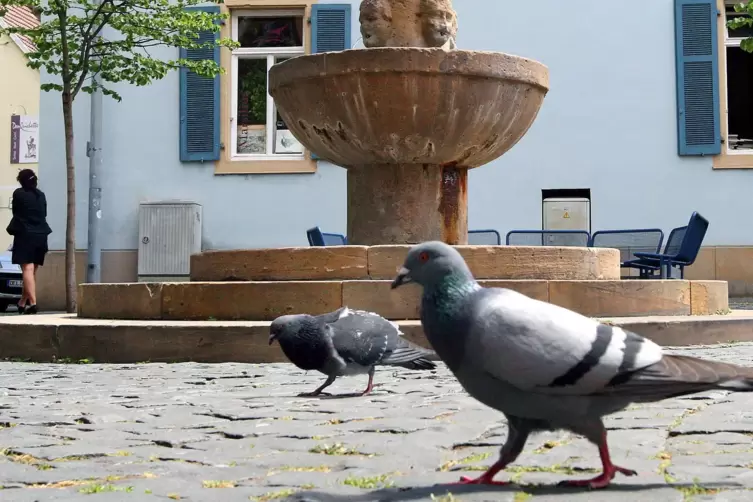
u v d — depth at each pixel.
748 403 8.75
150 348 13.46
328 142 15.23
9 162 37.25
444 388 10.25
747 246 22.52
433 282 4.79
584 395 4.64
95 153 23.09
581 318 4.70
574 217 22.75
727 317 14.24
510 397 4.74
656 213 22.70
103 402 9.65
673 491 5.16
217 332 13.34
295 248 14.38
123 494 5.45
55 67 20.69
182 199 23.34
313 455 6.69
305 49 23.56
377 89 14.65
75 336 13.69
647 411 8.31
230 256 14.66
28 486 5.83
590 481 5.23
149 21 20.27
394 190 15.36
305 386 10.77
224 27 23.58
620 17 22.81
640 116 22.73
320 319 9.67
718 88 22.64
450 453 6.63
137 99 23.44
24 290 20.03
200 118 23.39
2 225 37.31
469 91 14.74
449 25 15.45
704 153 22.61
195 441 7.31
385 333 9.73
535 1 22.94
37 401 9.84
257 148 23.61
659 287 14.40
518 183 22.91
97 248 23.12
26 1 19.59
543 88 15.29
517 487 5.29
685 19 22.70
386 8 15.34
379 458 6.48
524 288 14.03
